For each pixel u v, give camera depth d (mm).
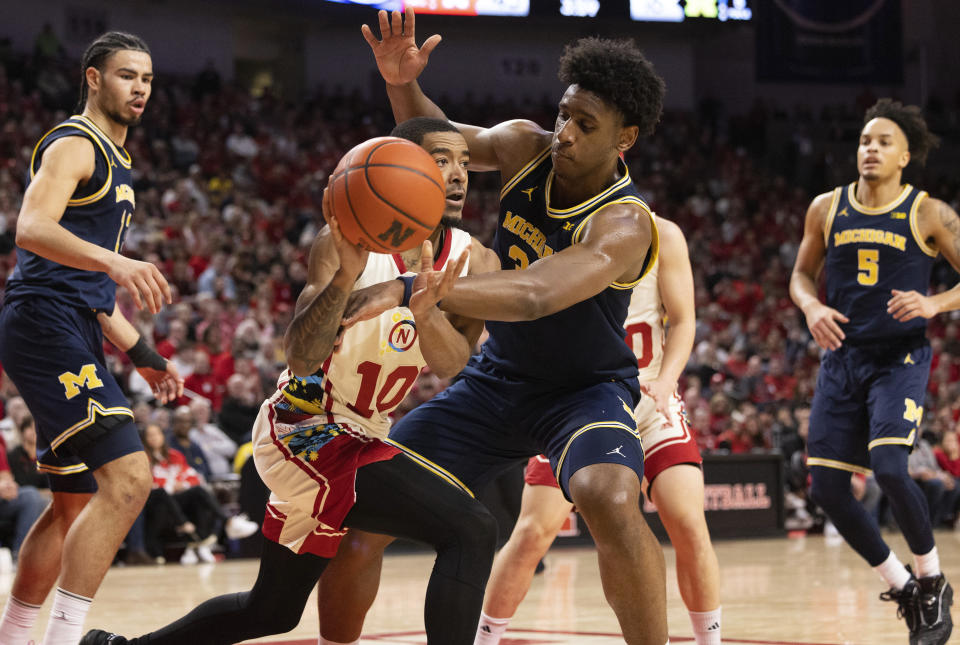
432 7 19500
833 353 4629
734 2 21156
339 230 2270
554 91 22266
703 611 3328
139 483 3189
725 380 13156
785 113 23656
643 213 2707
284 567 2734
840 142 23625
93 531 3098
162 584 6746
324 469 2666
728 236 19344
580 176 2826
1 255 11852
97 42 3514
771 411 12383
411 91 3379
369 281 2736
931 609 4148
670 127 21891
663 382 3477
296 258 14062
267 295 12305
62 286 3314
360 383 2742
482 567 2680
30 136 15031
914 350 4500
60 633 3018
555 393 3000
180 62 19453
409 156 2275
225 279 12555
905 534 4250
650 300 3887
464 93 21641
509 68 21938
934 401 13758
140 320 10672
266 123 18828
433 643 2629
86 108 3518
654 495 3416
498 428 3053
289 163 17672
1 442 8109
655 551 2615
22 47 17750
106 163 3395
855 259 4629
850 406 4516
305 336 2355
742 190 21266
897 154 4590
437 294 2225
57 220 3221
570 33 21922
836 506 4449
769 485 10367
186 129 17000
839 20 22078
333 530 2691
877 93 24188
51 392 3229
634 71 2719
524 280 2359
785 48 21828
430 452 3035
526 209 3006
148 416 8891
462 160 2807
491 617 3373
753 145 23031
